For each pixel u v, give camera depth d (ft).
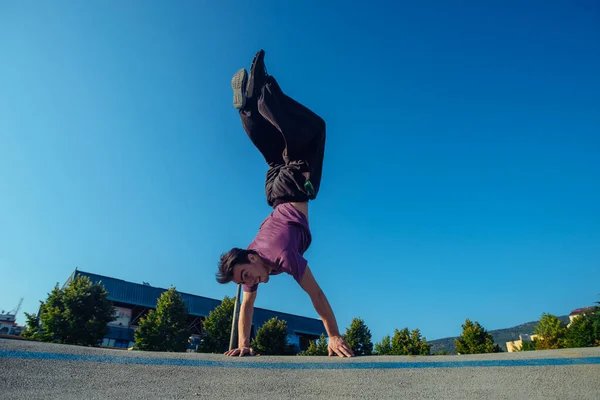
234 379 8.55
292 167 16.20
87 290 76.89
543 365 9.40
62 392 7.38
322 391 8.16
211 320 85.30
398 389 8.32
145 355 9.59
